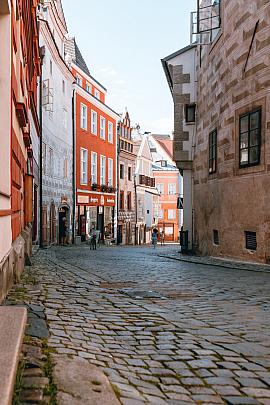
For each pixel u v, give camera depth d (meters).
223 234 16.34
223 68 16.45
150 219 64.25
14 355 2.92
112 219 46.31
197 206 20.78
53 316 5.69
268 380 3.98
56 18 30.59
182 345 4.92
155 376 3.97
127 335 5.23
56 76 29.92
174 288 9.02
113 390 3.30
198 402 3.46
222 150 16.47
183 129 22.34
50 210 28.62
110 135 45.41
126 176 51.62
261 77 13.45
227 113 15.97
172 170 76.12
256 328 5.72
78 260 16.25
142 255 21.34
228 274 11.56
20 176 10.25
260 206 13.52
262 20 13.34
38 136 23.67
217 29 17.31
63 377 3.38
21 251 9.27
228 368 4.25
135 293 8.21
